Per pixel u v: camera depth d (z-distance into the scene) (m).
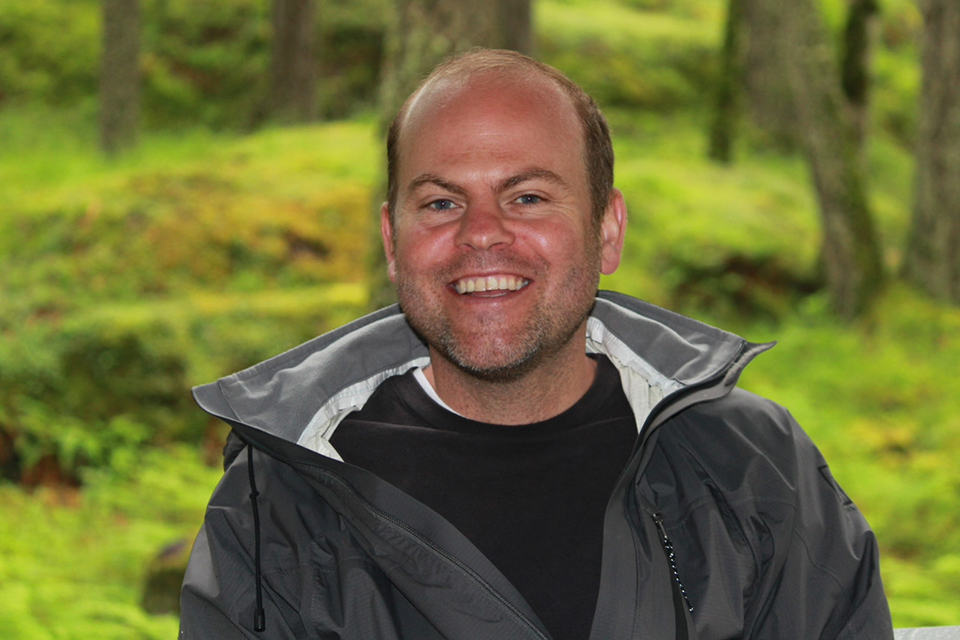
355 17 19.12
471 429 1.82
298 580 1.71
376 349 1.94
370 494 1.67
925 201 9.88
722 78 13.77
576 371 1.86
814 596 1.77
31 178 11.88
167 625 4.17
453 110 1.74
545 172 1.72
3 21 18.59
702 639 1.67
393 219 1.83
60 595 4.24
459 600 1.63
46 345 6.96
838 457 6.20
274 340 7.33
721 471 1.81
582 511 1.74
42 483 6.48
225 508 1.75
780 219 11.05
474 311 1.72
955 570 4.38
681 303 9.48
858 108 11.44
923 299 9.60
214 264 8.36
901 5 23.88
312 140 11.91
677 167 12.51
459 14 4.84
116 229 8.52
